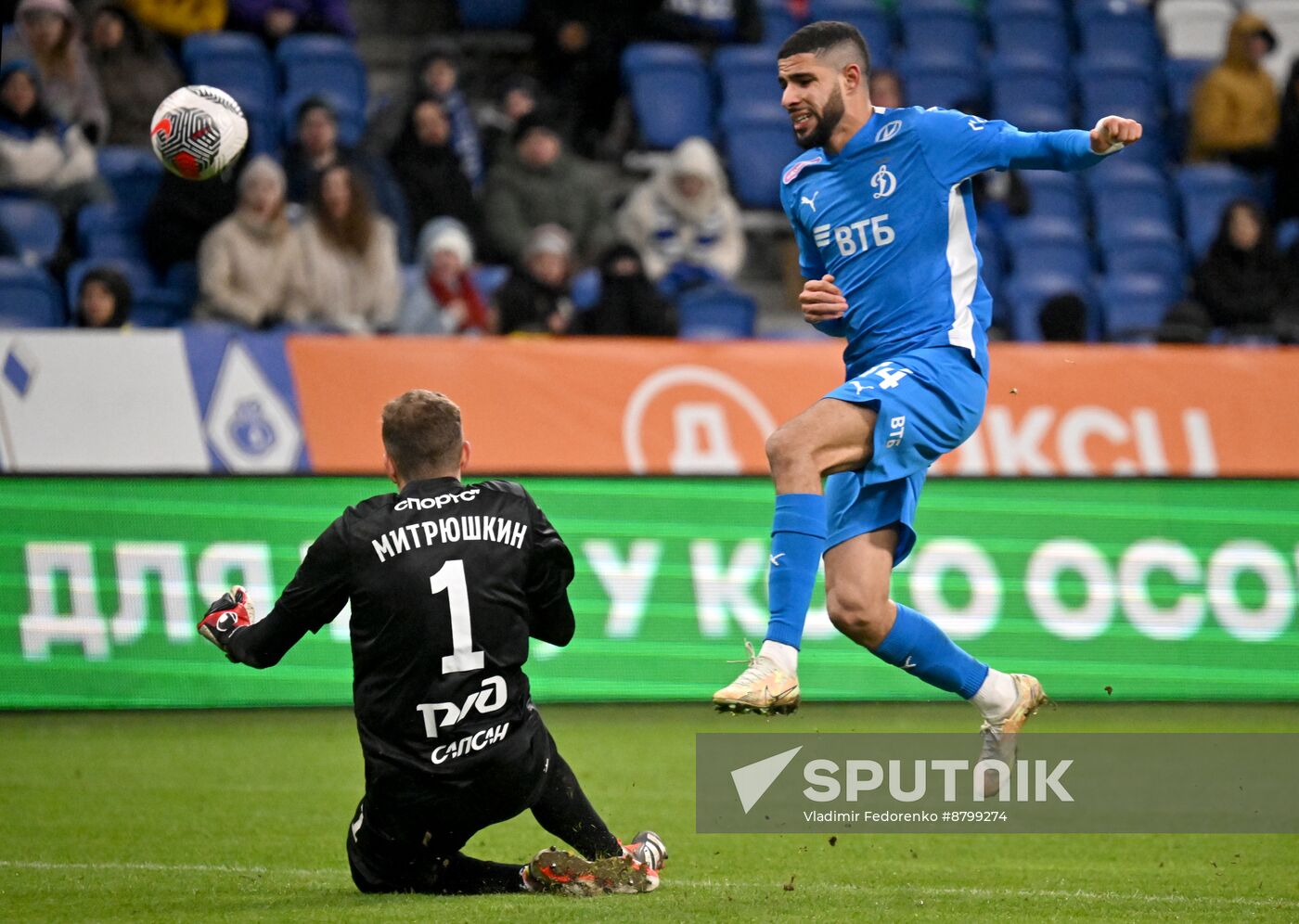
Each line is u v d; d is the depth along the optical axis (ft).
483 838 67.05
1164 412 116.47
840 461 51.83
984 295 55.83
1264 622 104.78
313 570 49.24
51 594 95.76
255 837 64.64
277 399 108.17
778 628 50.75
